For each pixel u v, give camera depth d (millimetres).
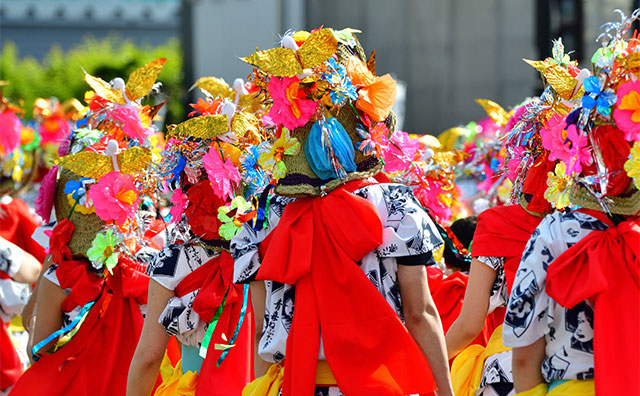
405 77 22750
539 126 6262
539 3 20891
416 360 5145
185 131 6535
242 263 5703
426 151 8562
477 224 6480
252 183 6699
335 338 5152
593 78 4922
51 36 64438
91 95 7535
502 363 6488
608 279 4824
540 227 5125
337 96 5305
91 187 7008
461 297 7656
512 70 21969
